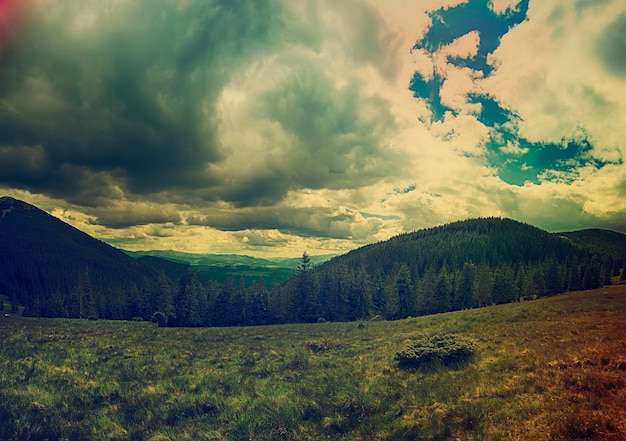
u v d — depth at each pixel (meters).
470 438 11.06
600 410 10.92
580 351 17.58
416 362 21.23
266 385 20.92
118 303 97.38
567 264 116.00
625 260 134.62
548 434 10.09
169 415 16.58
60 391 18.86
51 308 98.56
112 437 14.21
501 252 166.25
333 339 35.28
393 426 13.47
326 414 15.69
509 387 14.35
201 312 81.75
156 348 31.19
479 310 45.06
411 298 80.31
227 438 14.12
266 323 77.56
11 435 13.68
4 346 28.39
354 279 83.88
